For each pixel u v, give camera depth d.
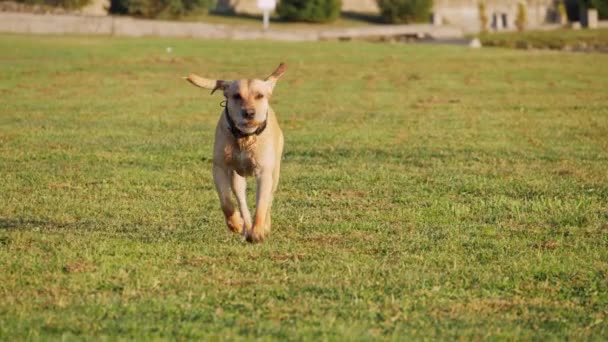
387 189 15.11
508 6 82.88
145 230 11.73
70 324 7.80
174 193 14.59
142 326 7.78
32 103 26.53
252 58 41.47
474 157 18.66
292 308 8.41
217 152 10.52
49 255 10.12
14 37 46.28
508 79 35.78
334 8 72.56
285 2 72.19
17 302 8.42
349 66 39.56
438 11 81.69
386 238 11.45
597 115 25.98
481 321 8.24
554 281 9.60
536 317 8.44
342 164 17.70
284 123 23.67
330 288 9.06
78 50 41.72
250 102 10.25
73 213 12.90
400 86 33.03
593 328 8.16
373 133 21.91
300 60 41.31
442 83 34.06
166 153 18.73
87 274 9.33
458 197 14.55
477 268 10.02
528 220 12.74
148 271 9.52
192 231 11.70
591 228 12.27
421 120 24.47
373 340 7.58
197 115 25.08
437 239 11.45
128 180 15.67
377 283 9.27
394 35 63.28
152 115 24.84
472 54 46.28
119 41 46.66
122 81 32.47
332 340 7.52
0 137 20.42
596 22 71.00
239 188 10.84
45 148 19.16
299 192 14.82
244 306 8.45
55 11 58.50
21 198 13.94
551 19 83.81
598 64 42.62
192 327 7.78
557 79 36.03
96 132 21.55
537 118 25.20
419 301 8.74
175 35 53.59
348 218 12.77
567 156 18.88
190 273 9.52
